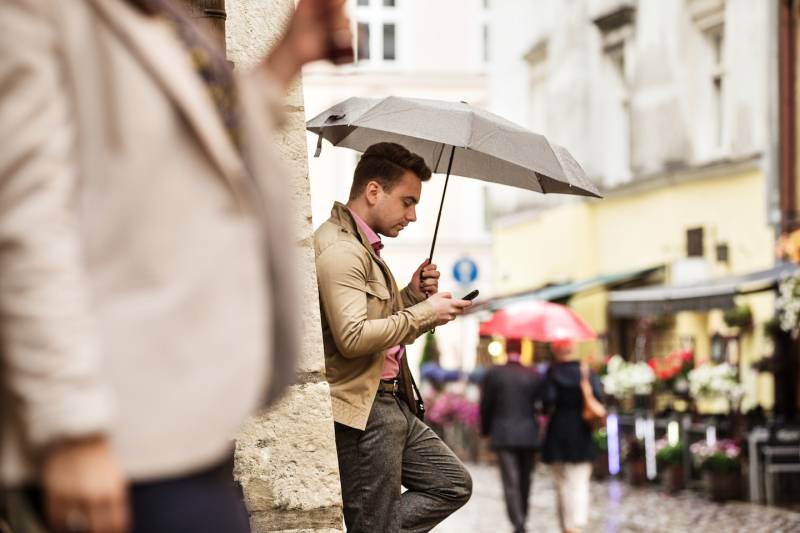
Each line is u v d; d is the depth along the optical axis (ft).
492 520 61.52
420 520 20.84
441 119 23.02
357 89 158.10
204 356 6.78
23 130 6.10
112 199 6.57
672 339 89.35
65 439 6.00
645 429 76.23
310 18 7.55
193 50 7.19
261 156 7.44
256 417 18.70
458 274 109.50
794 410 74.49
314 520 18.75
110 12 6.59
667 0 94.63
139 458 6.64
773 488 65.05
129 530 6.75
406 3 159.43
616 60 103.65
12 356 6.02
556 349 52.44
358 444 20.13
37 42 6.22
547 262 113.39
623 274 94.94
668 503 66.80
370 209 20.67
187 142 6.79
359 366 20.01
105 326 6.57
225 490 7.23
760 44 83.76
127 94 6.60
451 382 111.14
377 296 20.03
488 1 159.74
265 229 7.38
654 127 96.27
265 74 7.63
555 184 24.95
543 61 115.55
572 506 51.03
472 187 159.12
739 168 85.61
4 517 7.12
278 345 7.42
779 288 71.15
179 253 6.73
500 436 53.98
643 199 98.27
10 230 6.02
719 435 70.54
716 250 87.71
